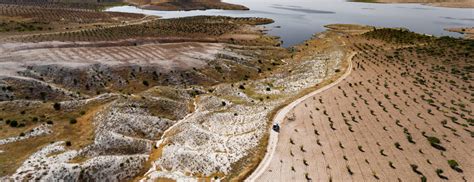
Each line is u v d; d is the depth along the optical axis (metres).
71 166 60.38
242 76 124.56
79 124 78.44
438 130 76.44
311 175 60.56
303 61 142.88
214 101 94.69
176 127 80.38
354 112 86.12
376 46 156.12
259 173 61.34
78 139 71.38
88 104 88.81
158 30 180.62
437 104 90.56
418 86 103.75
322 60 139.12
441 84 104.94
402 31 178.38
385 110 87.00
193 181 60.03
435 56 133.62
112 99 92.44
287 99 95.62
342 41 171.25
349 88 103.00
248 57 144.25
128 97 88.12
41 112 82.88
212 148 69.81
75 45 134.50
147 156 68.88
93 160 62.91
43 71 106.31
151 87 108.69
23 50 122.88
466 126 77.88
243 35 192.88
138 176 63.22
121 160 64.50
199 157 66.12
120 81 109.44
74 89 102.56
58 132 73.94
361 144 70.81
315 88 103.75
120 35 159.62
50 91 96.19
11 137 70.12
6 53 117.75
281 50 163.00
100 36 154.75
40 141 70.12
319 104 91.12
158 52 136.88
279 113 85.38
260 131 75.94
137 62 121.25
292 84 111.81
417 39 162.25
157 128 79.06
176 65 121.94
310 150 68.44
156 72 115.88
